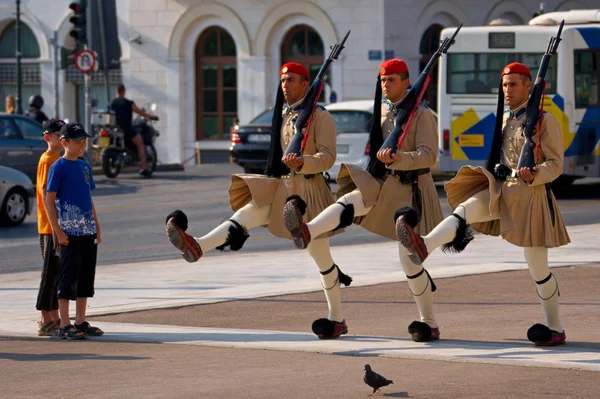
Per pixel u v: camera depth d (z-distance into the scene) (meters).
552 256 19.22
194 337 12.44
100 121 40.59
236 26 53.28
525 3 55.38
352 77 50.81
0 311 15.12
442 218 11.83
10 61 58.06
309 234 11.11
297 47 52.59
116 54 41.34
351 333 12.68
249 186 11.60
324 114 11.93
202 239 11.45
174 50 54.53
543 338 11.36
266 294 15.80
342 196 11.81
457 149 33.03
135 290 16.59
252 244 23.14
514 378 9.76
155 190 35.31
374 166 11.80
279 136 12.09
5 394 9.71
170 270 19.00
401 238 10.57
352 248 21.78
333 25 51.00
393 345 11.62
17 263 20.91
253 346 11.73
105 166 39.22
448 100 33.09
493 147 11.45
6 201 26.94
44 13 57.28
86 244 12.87
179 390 9.64
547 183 11.31
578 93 31.70
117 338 12.57
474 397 9.07
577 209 28.22
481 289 15.90
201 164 51.84
